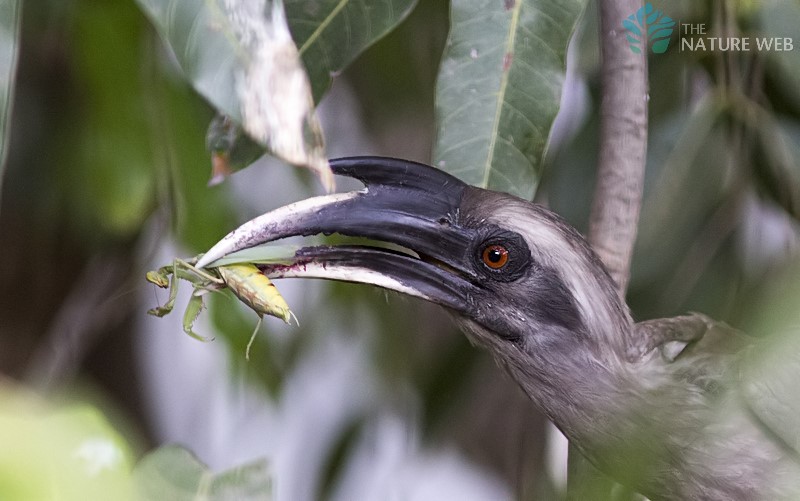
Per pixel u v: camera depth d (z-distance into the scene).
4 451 2.93
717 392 3.56
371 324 3.78
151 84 3.68
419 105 3.77
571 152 3.66
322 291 3.78
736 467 3.55
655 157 3.66
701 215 3.66
